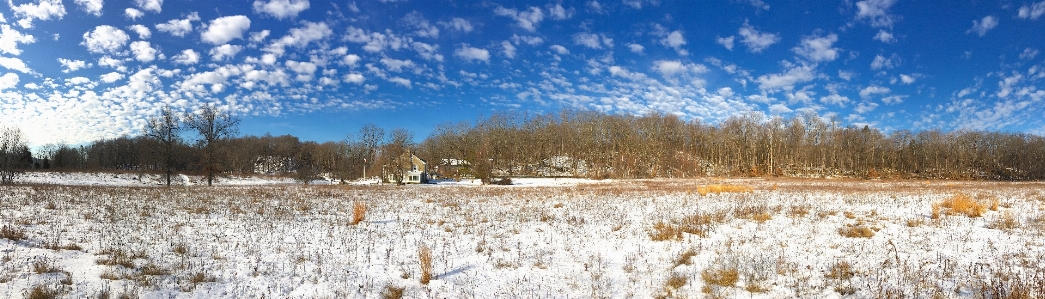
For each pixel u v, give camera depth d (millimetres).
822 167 85875
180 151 46000
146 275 8547
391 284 8781
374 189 39344
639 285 8773
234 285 8375
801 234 13008
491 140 89375
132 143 88750
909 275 8695
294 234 13453
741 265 9633
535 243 12656
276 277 8977
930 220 14805
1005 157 89500
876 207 18781
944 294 7609
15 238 10586
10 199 19406
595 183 55281
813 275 8984
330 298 7918
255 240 12375
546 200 25781
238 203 21641
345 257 10773
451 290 8531
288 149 114375
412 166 70000
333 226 15227
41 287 7262
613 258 10867
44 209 16469
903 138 89500
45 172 57094
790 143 91000
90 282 7848
